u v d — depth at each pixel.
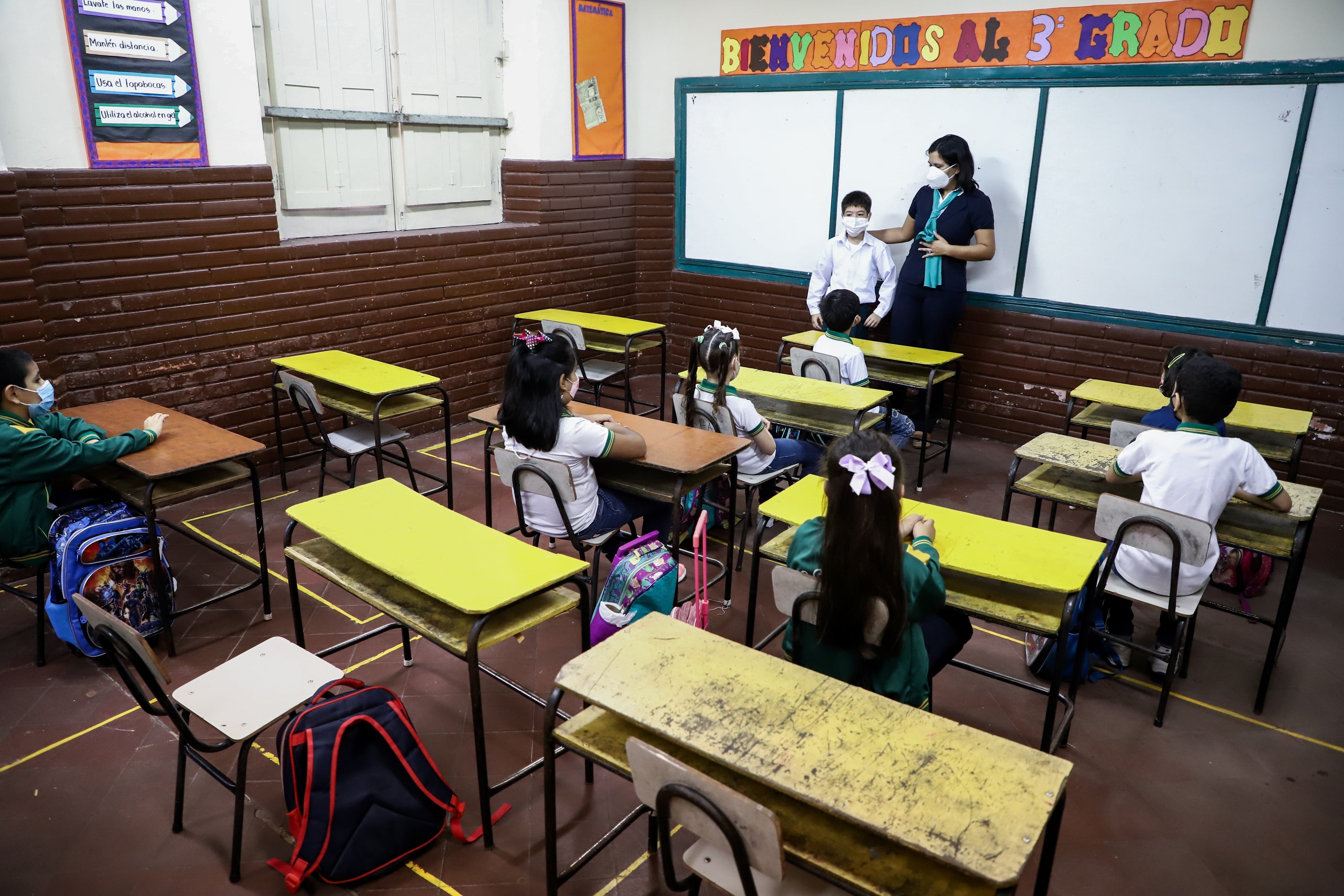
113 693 2.84
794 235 5.99
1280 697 2.96
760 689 1.76
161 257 4.02
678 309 6.68
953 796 1.47
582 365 5.33
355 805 2.09
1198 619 3.44
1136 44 4.57
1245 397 4.68
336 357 4.44
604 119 6.00
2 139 3.47
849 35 5.41
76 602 2.04
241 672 2.16
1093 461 3.12
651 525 3.39
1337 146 4.19
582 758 2.60
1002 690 2.96
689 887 1.85
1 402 2.87
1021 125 4.97
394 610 2.28
